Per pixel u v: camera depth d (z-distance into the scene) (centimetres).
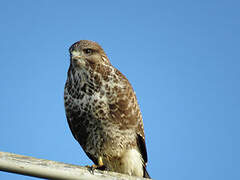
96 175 708
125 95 1048
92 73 1041
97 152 1104
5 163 643
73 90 1059
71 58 1056
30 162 657
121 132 1066
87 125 1068
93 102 1033
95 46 1081
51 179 677
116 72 1078
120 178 730
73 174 686
